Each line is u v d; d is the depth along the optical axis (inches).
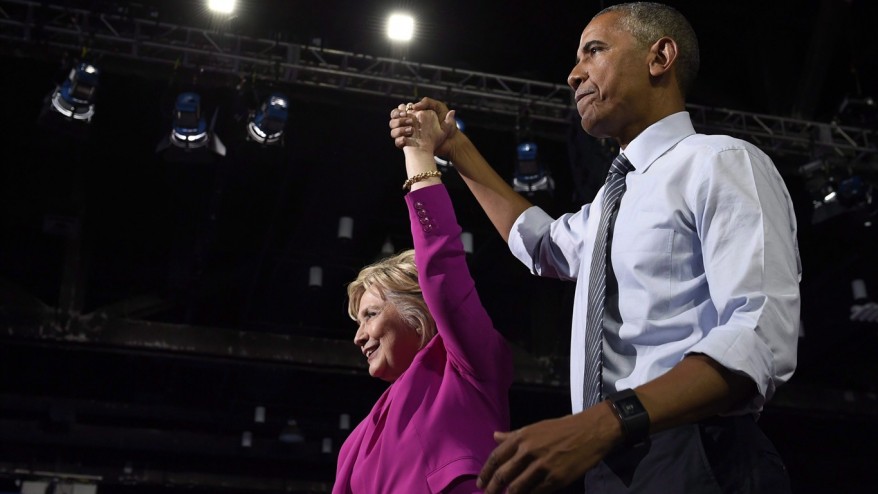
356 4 262.2
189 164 268.4
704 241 47.8
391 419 63.6
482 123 254.5
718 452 44.1
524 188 245.9
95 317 287.1
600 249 51.8
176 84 231.9
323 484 388.8
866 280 309.1
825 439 414.0
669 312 48.2
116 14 226.2
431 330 68.6
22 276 327.3
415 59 283.1
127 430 363.9
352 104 243.3
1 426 349.4
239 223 300.4
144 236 314.5
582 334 51.7
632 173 53.0
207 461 382.9
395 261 71.4
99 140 269.3
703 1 289.9
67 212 271.1
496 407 63.4
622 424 40.2
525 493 39.4
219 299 333.1
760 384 41.6
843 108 267.0
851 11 283.9
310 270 288.4
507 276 321.1
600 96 56.1
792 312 44.3
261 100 236.2
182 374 371.9
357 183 253.8
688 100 281.4
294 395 373.4
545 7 277.1
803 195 286.0
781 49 285.6
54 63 243.3
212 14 233.6
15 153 276.2
